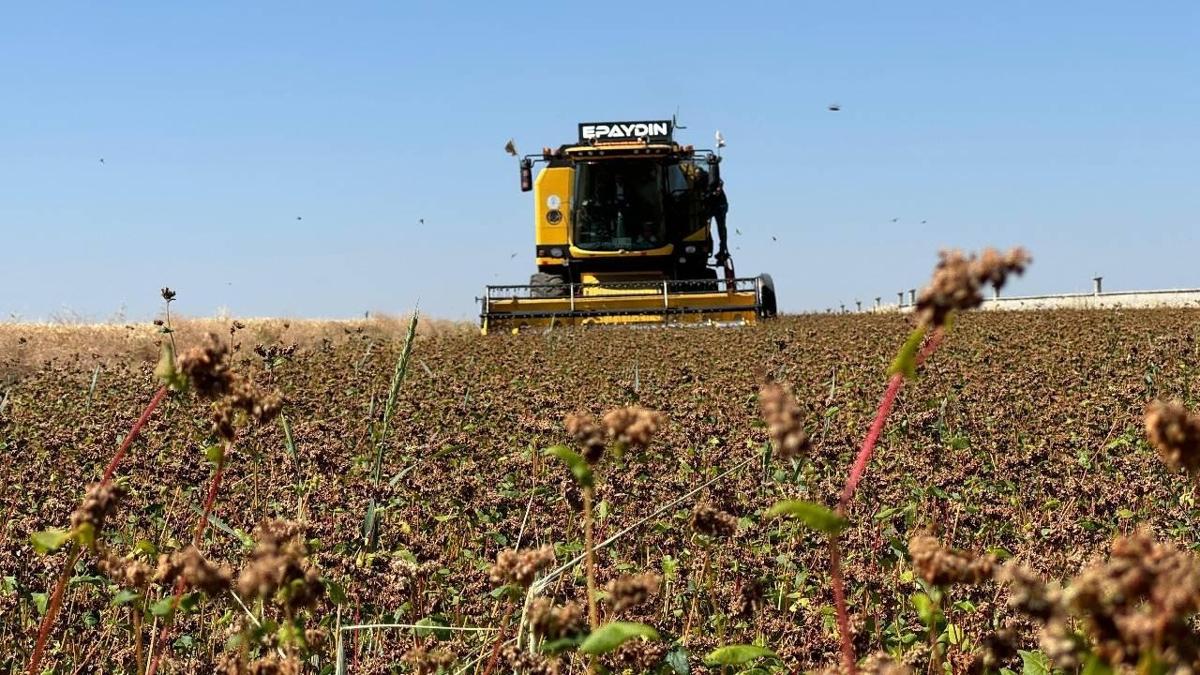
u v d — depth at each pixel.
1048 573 5.66
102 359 19.84
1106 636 1.62
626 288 29.86
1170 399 11.66
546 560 2.84
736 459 8.34
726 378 14.38
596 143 30.05
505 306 27.91
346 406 11.91
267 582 2.59
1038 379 13.45
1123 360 16.06
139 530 6.79
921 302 1.71
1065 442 9.25
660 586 5.57
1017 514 7.11
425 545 6.20
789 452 1.94
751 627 5.24
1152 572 1.60
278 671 2.84
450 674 4.23
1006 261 1.68
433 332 30.41
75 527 2.60
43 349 21.05
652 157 29.72
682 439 9.38
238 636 3.10
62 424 11.31
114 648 5.02
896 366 2.03
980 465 8.15
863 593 5.52
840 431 9.77
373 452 9.66
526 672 3.08
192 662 4.57
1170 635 1.55
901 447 9.19
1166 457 1.79
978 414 11.17
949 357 16.42
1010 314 28.02
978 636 4.45
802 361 16.06
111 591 5.55
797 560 5.96
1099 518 6.89
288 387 13.30
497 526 6.84
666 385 13.66
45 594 5.41
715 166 30.08
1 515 7.16
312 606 2.63
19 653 5.02
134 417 10.45
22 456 9.09
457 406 11.33
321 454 7.73
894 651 4.86
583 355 18.94
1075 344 18.08
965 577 2.20
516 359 18.12
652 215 29.97
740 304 28.05
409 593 5.19
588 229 30.09
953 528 6.73
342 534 6.17
